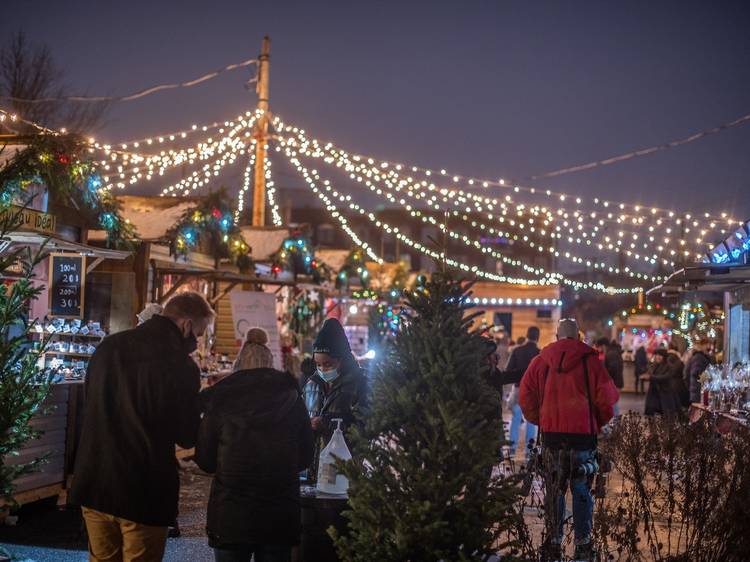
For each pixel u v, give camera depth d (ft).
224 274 47.44
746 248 40.11
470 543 15.33
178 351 16.11
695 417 41.27
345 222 73.00
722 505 19.98
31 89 78.07
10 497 20.67
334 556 18.30
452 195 59.67
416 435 15.84
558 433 22.95
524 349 43.86
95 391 15.75
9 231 23.25
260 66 63.21
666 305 117.80
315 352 22.56
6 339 20.92
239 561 16.20
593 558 20.98
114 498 15.31
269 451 15.98
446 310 16.43
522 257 161.17
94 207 36.81
